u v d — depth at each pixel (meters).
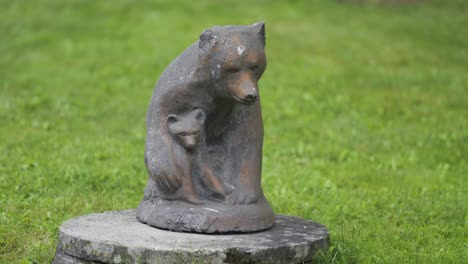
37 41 15.08
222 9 17.28
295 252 5.14
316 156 9.75
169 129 5.42
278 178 8.66
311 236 5.38
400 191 8.33
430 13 18.09
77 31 15.79
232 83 5.14
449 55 14.95
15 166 8.58
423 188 8.40
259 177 5.55
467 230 7.03
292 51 14.44
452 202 7.89
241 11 17.17
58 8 17.12
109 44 14.99
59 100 11.79
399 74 13.60
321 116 11.48
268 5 17.81
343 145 10.19
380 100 12.22
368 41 15.37
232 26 5.25
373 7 18.55
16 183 7.96
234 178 5.48
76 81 12.91
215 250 4.91
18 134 9.98
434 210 7.65
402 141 10.39
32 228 6.75
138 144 10.01
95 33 15.68
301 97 12.12
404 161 9.57
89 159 9.08
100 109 11.59
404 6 18.72
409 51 14.93
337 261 5.53
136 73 13.41
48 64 13.81
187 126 5.36
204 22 16.12
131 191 7.99
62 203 7.39
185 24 16.06
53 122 10.75
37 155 9.07
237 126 5.55
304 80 12.93
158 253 4.89
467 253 6.27
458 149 10.05
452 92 12.78
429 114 11.73
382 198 8.02
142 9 17.23
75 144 9.71
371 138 10.48
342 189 8.39
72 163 8.83
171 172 5.33
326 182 8.52
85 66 13.73
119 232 5.30
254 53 5.14
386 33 16.08
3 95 11.86
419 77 13.45
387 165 9.41
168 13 16.88
